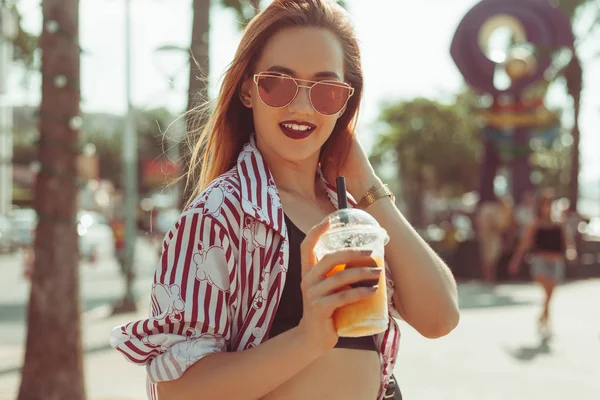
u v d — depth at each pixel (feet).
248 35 6.50
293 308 5.86
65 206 18.56
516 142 67.77
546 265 32.65
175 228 5.73
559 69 81.76
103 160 209.15
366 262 5.08
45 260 18.49
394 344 6.63
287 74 6.31
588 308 42.04
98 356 28.91
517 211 61.98
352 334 5.10
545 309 32.48
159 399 5.69
